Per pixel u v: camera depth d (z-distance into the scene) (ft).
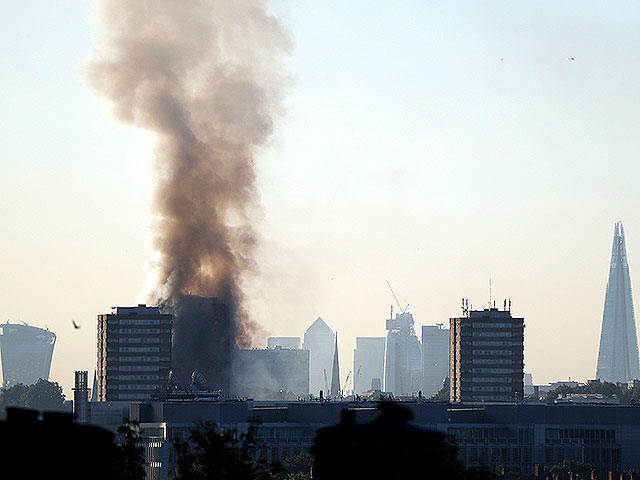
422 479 452.35
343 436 455.63
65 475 454.81
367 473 450.30
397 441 450.71
